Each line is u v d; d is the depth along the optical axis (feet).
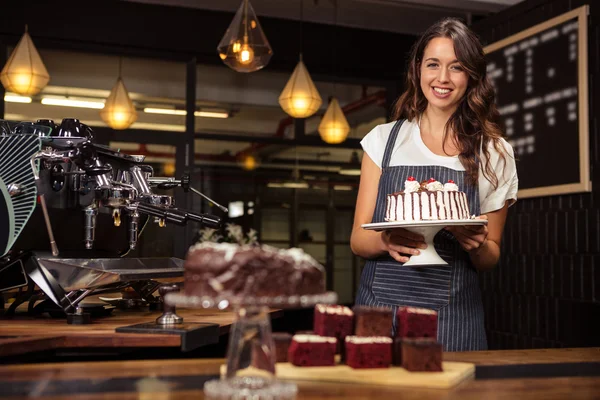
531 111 15.49
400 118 7.40
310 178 21.02
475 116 7.06
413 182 6.63
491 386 4.50
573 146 14.30
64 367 5.00
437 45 6.72
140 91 19.42
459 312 6.70
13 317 7.66
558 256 14.83
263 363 4.25
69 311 7.02
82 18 18.48
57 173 7.43
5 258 7.34
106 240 8.68
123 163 8.59
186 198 19.77
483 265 6.88
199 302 4.18
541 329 15.21
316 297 4.36
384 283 6.80
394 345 4.89
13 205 7.15
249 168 20.44
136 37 18.88
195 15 19.33
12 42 18.11
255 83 20.62
